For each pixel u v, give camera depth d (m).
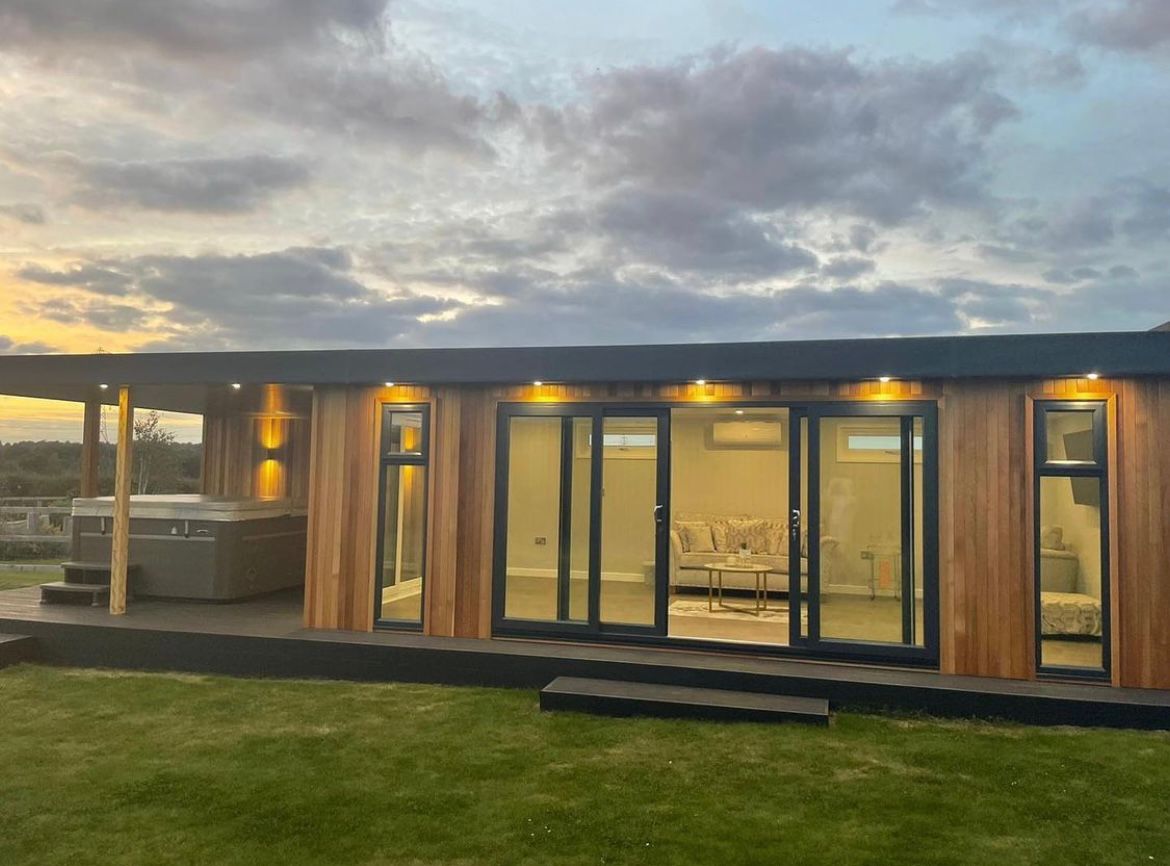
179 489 23.56
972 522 6.32
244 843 3.91
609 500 7.21
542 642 7.17
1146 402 6.01
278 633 7.40
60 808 4.32
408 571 7.68
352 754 5.17
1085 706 5.68
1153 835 4.05
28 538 14.70
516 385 7.37
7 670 7.30
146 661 7.43
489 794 4.53
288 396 10.25
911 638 6.44
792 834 4.04
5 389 8.27
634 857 3.78
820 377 6.37
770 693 6.17
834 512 6.66
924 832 4.07
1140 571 5.99
